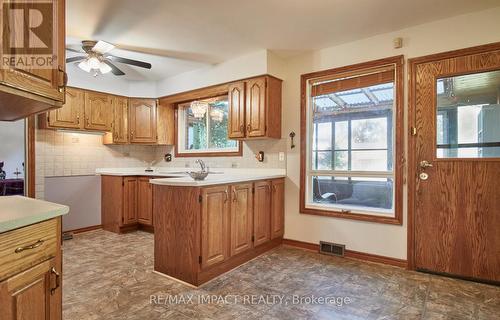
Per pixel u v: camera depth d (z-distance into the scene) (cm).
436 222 264
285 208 355
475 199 248
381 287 236
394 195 287
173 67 392
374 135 306
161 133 465
